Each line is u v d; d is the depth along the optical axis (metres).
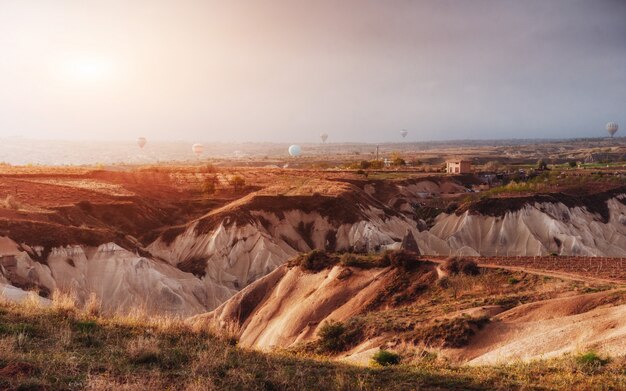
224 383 11.32
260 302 53.53
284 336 44.75
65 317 15.48
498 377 14.01
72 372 10.73
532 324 27.20
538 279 38.84
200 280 79.81
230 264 86.81
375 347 30.25
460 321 29.22
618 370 15.15
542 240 102.06
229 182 132.62
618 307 25.17
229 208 97.38
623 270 42.00
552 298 32.62
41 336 13.41
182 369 12.07
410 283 43.94
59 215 80.56
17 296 49.38
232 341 16.42
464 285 40.09
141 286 69.25
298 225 99.19
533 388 12.91
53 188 97.12
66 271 65.94
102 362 11.81
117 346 13.30
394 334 31.19
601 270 42.12
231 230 90.62
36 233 67.38
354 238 96.19
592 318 24.67
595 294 28.58
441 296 40.03
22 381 9.72
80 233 71.06
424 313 34.69
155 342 13.55
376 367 14.83
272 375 12.33
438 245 102.44
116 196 99.75
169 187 125.88
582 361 16.22
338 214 100.25
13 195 88.19
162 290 69.31
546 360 17.50
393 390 12.00
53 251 66.81
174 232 92.00
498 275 41.28
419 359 21.59
